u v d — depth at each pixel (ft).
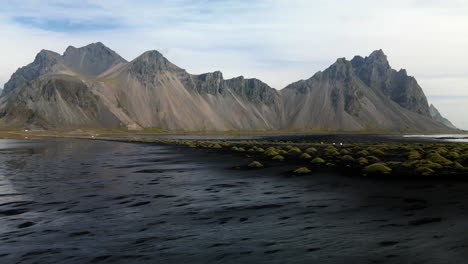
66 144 433.48
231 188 108.37
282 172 143.13
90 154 263.90
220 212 76.59
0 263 47.83
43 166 177.47
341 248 51.16
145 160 210.59
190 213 75.97
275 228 63.05
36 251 52.39
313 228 62.39
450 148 286.66
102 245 54.75
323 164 166.61
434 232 57.57
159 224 67.05
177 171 154.20
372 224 63.72
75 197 95.50
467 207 74.90
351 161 177.27
